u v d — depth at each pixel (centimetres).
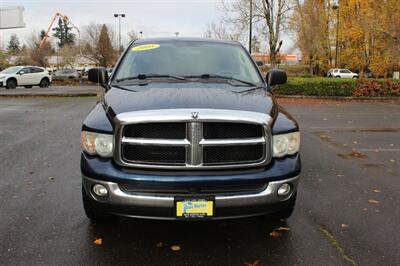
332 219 426
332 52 5006
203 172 322
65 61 6006
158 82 425
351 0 4206
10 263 328
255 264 331
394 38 2666
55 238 373
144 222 410
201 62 468
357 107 1611
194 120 315
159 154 321
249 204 324
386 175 603
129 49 496
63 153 709
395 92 1948
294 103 1759
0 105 1554
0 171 592
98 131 332
